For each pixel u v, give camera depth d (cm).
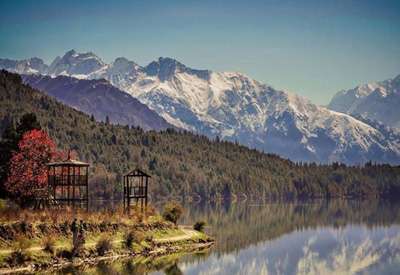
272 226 18212
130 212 11919
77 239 9519
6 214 9412
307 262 11569
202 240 13125
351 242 14562
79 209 10838
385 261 11850
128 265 9706
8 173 11956
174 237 12344
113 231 10712
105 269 9194
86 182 11769
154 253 11125
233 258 11550
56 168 12450
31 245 9031
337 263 11556
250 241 14300
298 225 18762
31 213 9744
